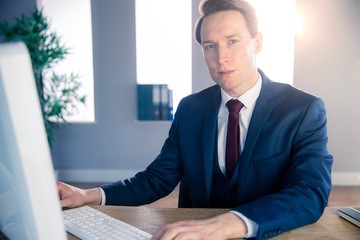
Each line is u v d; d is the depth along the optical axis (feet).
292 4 11.20
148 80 11.85
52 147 11.98
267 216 2.55
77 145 11.98
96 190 3.51
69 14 11.43
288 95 3.76
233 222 2.49
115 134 11.91
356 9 10.66
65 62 11.67
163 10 11.41
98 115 11.80
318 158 3.29
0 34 10.70
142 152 11.96
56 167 12.09
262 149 3.55
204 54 3.68
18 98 1.18
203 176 3.80
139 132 11.87
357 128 11.14
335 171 11.39
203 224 2.44
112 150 12.00
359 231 2.63
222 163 3.75
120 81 11.59
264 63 11.55
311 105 3.59
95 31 11.30
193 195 3.92
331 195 10.39
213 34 3.51
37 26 10.32
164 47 11.62
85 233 2.49
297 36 10.88
